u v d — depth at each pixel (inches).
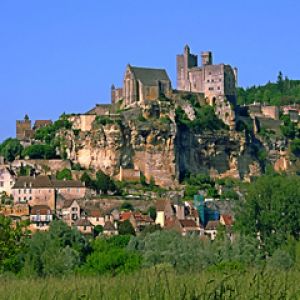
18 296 5059.1
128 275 6279.5
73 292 4847.4
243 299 4532.5
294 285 4837.6
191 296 4483.3
